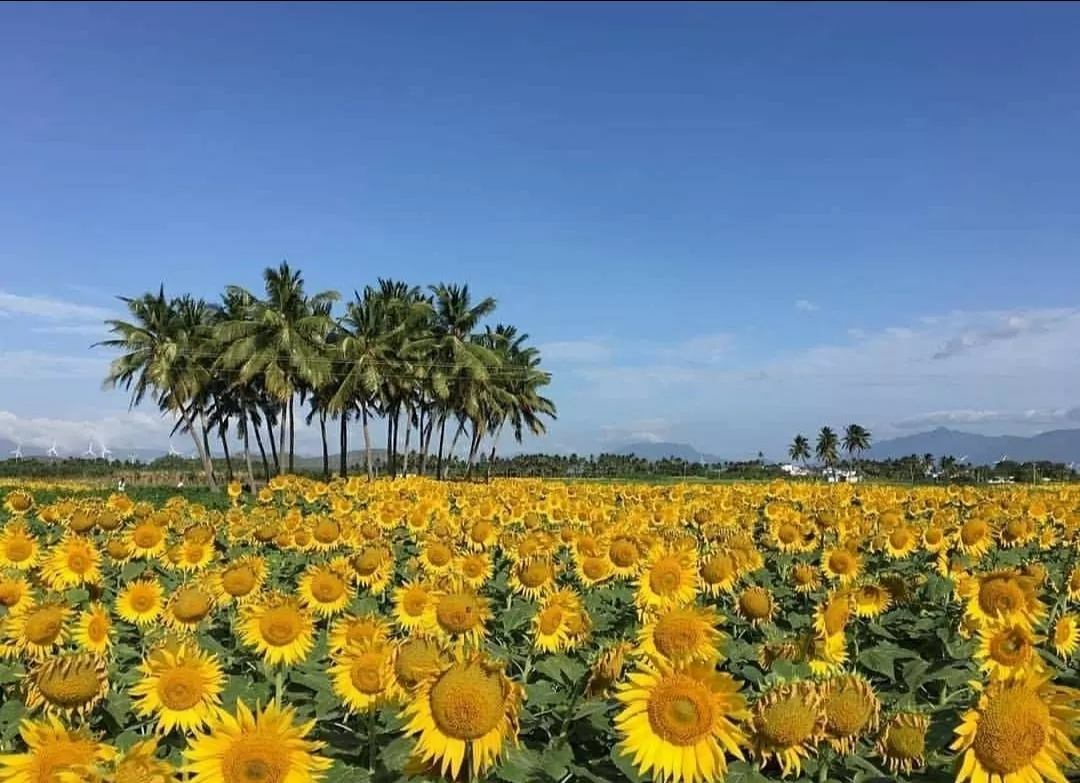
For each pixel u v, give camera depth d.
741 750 2.25
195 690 2.64
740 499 11.92
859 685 2.20
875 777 2.27
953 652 3.80
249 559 4.46
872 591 4.17
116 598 4.47
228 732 1.90
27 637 3.26
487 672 1.93
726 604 4.61
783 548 6.84
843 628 3.48
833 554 5.17
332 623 3.56
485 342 34.78
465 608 3.13
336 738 2.73
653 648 2.60
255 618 3.14
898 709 2.51
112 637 3.77
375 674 2.54
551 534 6.74
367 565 4.62
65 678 2.63
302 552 7.04
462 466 46.75
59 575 4.71
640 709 1.97
